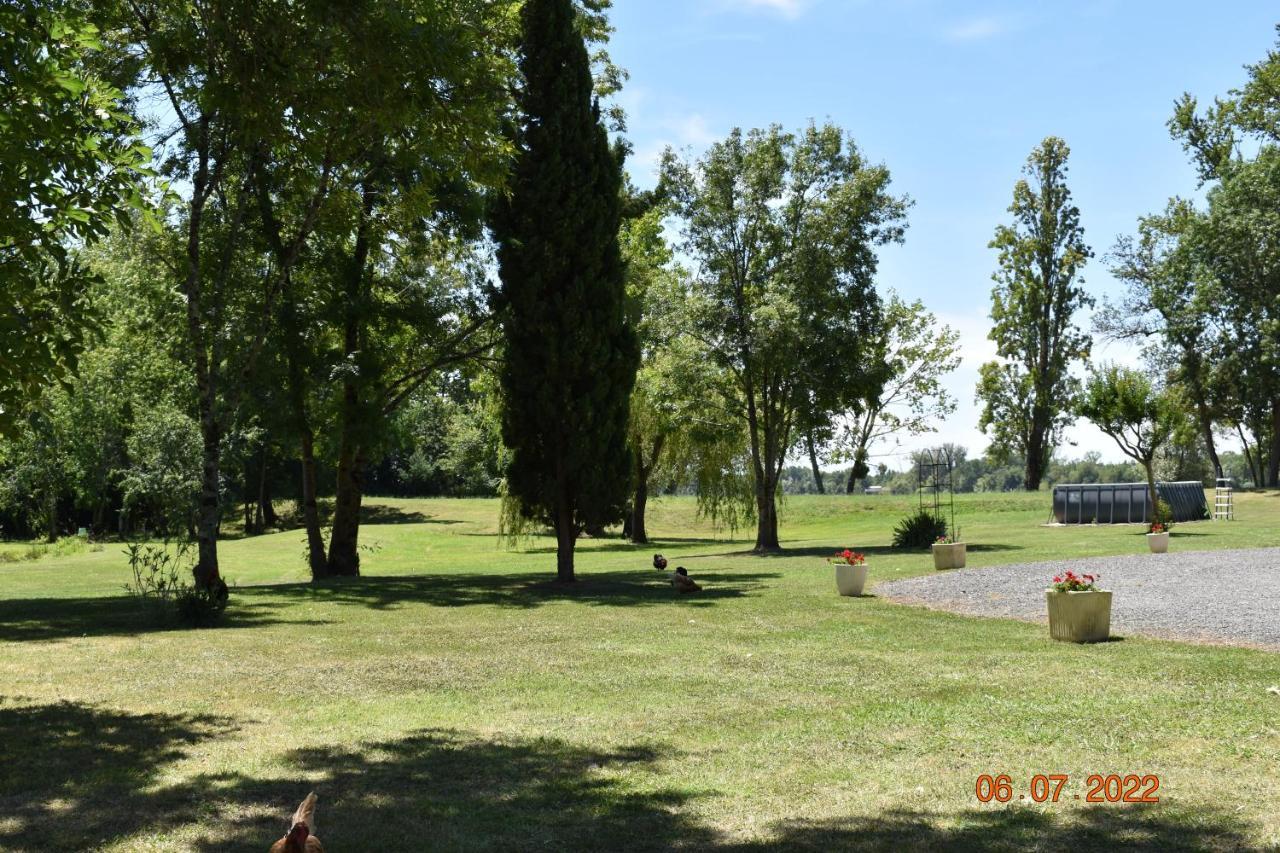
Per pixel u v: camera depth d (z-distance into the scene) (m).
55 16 9.33
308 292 26.91
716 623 17.44
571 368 25.84
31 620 18.89
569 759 8.44
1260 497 57.69
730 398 39.78
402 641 15.66
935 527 37.53
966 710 9.88
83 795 7.50
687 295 38.62
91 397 60.50
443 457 88.94
